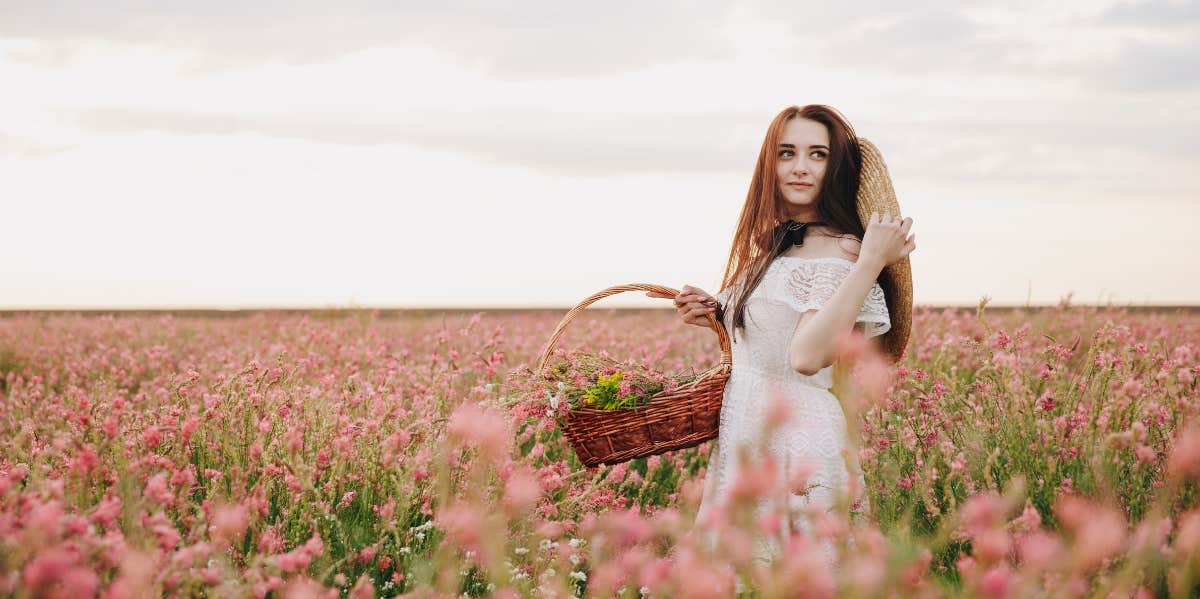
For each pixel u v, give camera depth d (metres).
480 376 4.47
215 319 12.58
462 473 2.91
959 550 2.48
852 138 3.07
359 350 6.57
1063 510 1.70
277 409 3.60
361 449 3.33
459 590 2.43
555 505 3.03
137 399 4.84
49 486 2.09
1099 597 1.69
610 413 2.95
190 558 1.92
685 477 3.86
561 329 3.16
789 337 2.84
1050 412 3.12
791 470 2.23
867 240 2.66
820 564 1.71
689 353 8.26
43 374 7.59
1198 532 1.75
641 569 1.97
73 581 1.70
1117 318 6.88
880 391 3.12
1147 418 2.91
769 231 3.10
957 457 2.87
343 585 2.58
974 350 3.85
